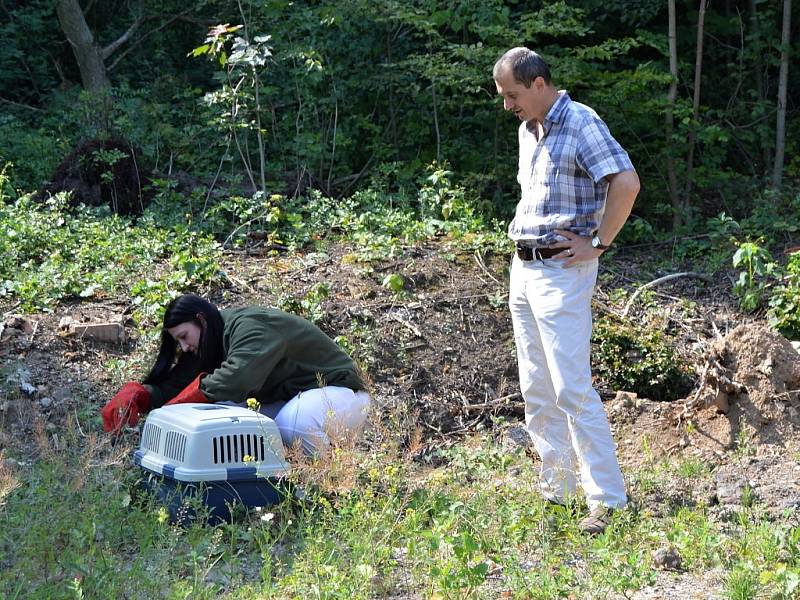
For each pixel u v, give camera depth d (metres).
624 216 4.46
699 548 4.39
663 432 6.17
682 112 11.03
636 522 4.68
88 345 6.63
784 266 9.34
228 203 9.41
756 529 4.52
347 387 5.16
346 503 4.58
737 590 3.92
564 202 4.59
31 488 4.39
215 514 4.51
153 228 8.95
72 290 7.34
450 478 5.14
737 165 12.80
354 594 3.90
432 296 7.72
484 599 3.93
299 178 10.89
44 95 14.95
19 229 8.27
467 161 11.50
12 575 3.76
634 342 7.20
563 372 4.60
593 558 4.29
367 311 7.28
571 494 4.86
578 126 4.51
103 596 3.75
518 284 4.79
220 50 10.91
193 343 5.04
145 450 4.76
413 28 12.23
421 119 11.91
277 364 5.04
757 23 12.67
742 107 12.55
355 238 9.02
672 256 10.07
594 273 4.68
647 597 4.03
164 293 7.14
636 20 13.13
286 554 4.32
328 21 11.52
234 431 4.50
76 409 5.95
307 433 4.89
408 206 10.12
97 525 4.17
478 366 6.99
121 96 12.82
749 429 6.00
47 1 15.50
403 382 6.71
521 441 6.15
